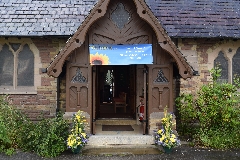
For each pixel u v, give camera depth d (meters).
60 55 7.01
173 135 7.22
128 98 12.98
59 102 9.39
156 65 7.82
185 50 9.69
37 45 9.45
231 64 9.96
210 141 7.75
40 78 9.48
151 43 7.78
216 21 9.96
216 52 9.88
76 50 7.70
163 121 7.51
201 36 9.23
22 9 9.81
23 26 9.12
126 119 9.99
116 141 7.77
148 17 7.13
